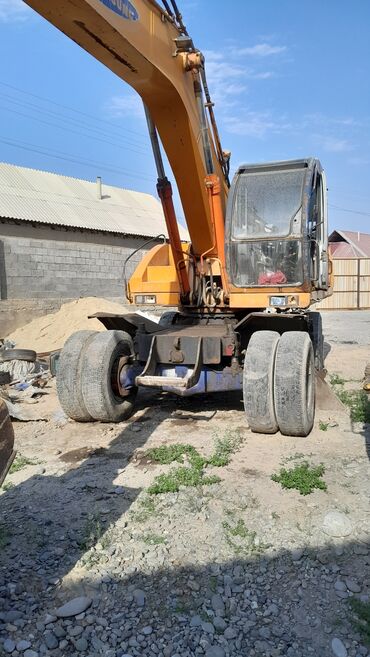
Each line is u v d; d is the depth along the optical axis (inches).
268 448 204.8
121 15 167.2
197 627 106.4
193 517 149.6
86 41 170.6
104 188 801.6
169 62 203.9
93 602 114.3
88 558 130.1
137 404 284.0
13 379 351.3
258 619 108.5
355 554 129.3
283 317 240.8
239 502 157.3
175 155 233.5
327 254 280.8
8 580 121.8
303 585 118.3
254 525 144.2
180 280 277.6
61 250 602.5
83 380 240.2
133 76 197.5
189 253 275.7
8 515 153.9
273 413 215.6
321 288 271.0
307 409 215.5
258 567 125.3
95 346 247.3
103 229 639.8
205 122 236.8
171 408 274.2
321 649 100.2
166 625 107.3
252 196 244.5
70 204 668.1
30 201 618.2
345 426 232.8
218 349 238.2
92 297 585.0
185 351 240.4
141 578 122.3
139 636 104.3
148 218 762.2
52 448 214.2
